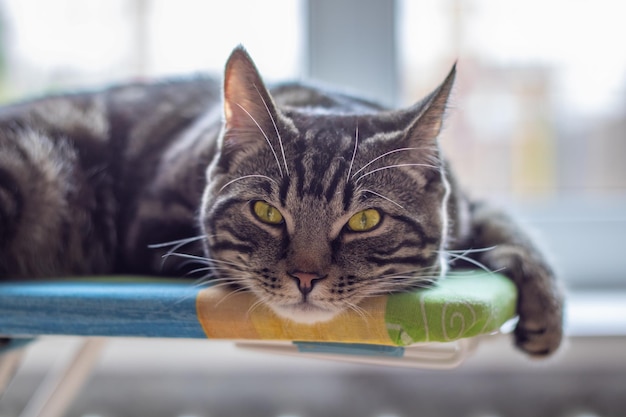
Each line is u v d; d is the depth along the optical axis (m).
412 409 0.57
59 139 0.46
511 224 0.43
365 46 0.62
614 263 0.64
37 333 0.33
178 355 0.57
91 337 0.33
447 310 0.31
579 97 0.64
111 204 0.47
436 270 0.37
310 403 0.57
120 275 0.44
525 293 0.39
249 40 0.62
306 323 0.32
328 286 0.34
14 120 0.46
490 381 0.57
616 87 0.63
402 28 0.63
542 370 0.56
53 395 0.42
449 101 0.36
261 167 0.36
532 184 0.64
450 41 0.63
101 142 0.48
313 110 0.40
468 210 0.43
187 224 0.42
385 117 0.38
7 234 0.42
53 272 0.45
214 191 0.38
